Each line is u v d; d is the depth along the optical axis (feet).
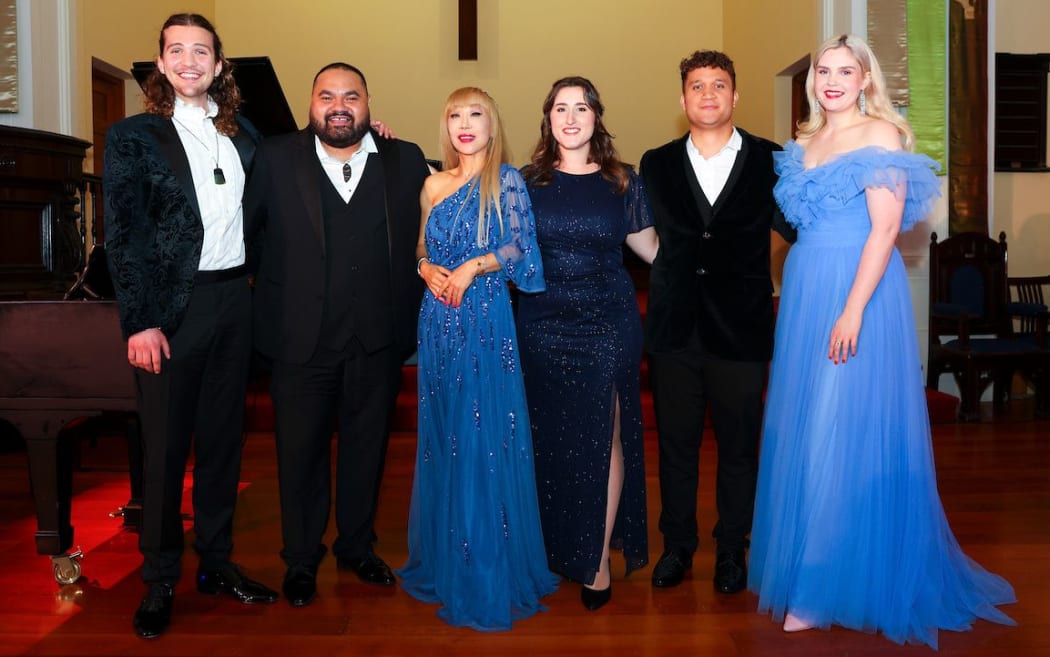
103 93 23.31
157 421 8.39
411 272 9.35
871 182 8.13
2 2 18.06
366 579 9.60
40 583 9.75
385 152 9.23
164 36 8.25
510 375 8.87
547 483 9.18
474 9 28.66
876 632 8.34
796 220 8.80
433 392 9.11
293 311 8.91
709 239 9.16
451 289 8.74
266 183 8.93
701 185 9.29
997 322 20.59
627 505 9.21
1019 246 24.02
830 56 8.60
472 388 8.78
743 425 9.35
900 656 7.84
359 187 9.06
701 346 9.24
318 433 9.21
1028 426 18.89
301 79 29.43
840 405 8.38
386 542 11.24
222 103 8.66
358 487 9.57
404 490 13.84
